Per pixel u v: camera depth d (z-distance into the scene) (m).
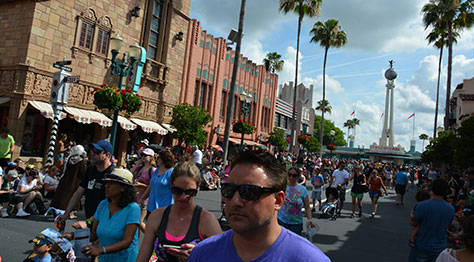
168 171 4.59
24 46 14.10
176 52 22.66
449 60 28.39
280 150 34.41
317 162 27.80
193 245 2.42
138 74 18.73
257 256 1.38
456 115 38.34
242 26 17.44
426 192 5.89
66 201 6.35
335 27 38.72
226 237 1.51
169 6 21.80
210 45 27.05
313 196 12.05
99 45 17.27
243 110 21.80
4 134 10.97
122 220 3.07
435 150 25.86
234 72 17.45
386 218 11.70
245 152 1.46
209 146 26.52
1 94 14.15
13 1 14.55
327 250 6.92
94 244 3.61
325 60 40.94
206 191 14.20
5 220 7.17
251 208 1.36
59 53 15.30
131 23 19.06
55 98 9.27
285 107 43.47
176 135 19.06
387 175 25.67
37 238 3.86
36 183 8.02
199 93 25.83
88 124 17.56
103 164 4.27
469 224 2.80
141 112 19.91
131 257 3.12
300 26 31.69
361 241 7.97
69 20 15.63
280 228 1.48
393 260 6.55
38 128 15.11
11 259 4.98
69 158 6.58
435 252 4.11
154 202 4.51
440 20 30.88
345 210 13.03
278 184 1.41
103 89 11.12
